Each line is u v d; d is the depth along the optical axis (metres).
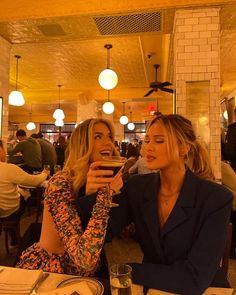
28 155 5.44
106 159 1.34
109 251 3.50
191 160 1.44
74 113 14.63
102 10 3.48
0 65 4.13
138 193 1.41
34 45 5.42
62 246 1.29
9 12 3.67
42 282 1.07
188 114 3.45
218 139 3.39
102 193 1.21
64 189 1.29
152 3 3.40
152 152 1.27
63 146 6.75
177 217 1.24
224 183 3.33
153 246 1.31
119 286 0.93
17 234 3.49
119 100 9.70
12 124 15.27
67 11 3.56
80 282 1.01
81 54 5.94
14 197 3.44
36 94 9.57
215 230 1.20
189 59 3.46
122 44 5.38
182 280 1.10
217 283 1.22
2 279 1.05
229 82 7.70
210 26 3.41
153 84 6.08
